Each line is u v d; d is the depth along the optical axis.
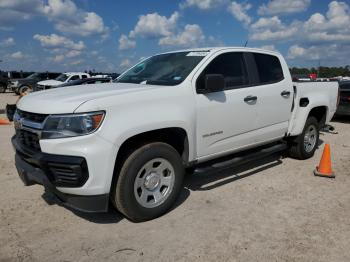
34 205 4.28
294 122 6.00
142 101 3.68
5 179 5.20
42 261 3.11
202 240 3.48
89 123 3.29
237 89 4.78
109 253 3.24
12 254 3.21
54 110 3.37
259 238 3.52
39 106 3.54
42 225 3.77
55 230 3.67
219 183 5.12
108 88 4.05
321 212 4.15
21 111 3.81
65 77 23.78
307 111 6.15
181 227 3.75
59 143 3.29
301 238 3.52
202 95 4.28
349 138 8.91
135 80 4.72
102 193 3.40
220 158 5.03
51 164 3.34
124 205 3.65
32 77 29.52
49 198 4.48
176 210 4.17
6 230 3.65
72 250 3.29
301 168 5.98
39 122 3.48
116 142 3.40
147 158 3.71
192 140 4.18
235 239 3.50
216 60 4.62
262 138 5.34
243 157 5.08
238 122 4.79
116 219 3.94
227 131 4.66
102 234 3.59
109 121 3.39
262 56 5.38
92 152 3.29
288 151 6.50
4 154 6.70
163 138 4.12
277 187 5.00
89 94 3.64
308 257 3.19
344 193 4.80
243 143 5.00
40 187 4.88
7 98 23.78
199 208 4.23
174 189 4.05
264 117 5.25
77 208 3.48
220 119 4.51
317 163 6.32
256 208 4.25
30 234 3.58
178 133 4.12
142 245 3.38
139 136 3.77
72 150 3.28
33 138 3.55
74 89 4.12
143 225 3.79
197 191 4.80
